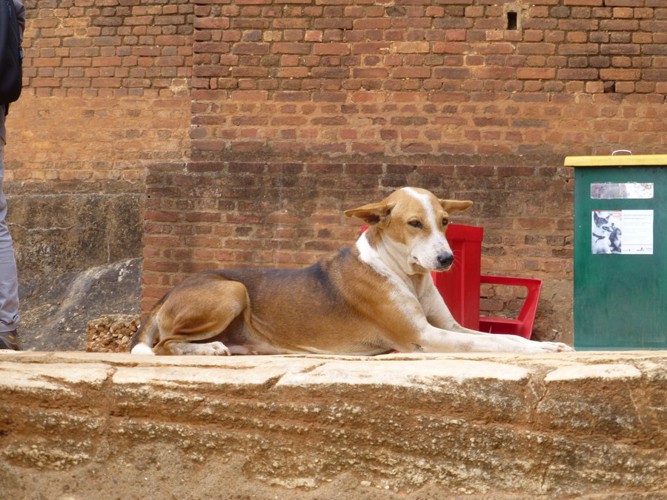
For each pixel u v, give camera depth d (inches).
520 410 137.8
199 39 342.3
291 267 328.2
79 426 143.5
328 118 338.0
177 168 333.4
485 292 320.5
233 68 341.7
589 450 137.5
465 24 334.0
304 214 327.9
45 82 439.8
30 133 441.1
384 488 138.8
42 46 439.8
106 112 434.9
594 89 331.3
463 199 321.7
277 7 340.5
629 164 221.8
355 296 213.9
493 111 332.8
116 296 387.9
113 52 434.3
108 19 434.3
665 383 138.0
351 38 337.7
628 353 153.5
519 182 320.8
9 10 215.3
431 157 333.7
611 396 138.1
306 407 140.0
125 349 343.6
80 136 437.1
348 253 219.9
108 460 143.2
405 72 335.3
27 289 410.9
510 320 285.3
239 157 340.5
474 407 138.0
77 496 142.0
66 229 423.8
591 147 330.6
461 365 144.1
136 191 431.2
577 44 331.9
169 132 430.3
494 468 137.6
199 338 215.8
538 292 284.0
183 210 332.8
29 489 143.1
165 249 332.8
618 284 224.2
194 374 144.8
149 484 141.9
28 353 164.4
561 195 319.9
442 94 334.0
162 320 220.2
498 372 140.3
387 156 335.3
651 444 137.7
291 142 339.0
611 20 331.6
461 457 137.9
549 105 331.9
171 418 142.5
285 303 220.5
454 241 261.1
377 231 215.0
